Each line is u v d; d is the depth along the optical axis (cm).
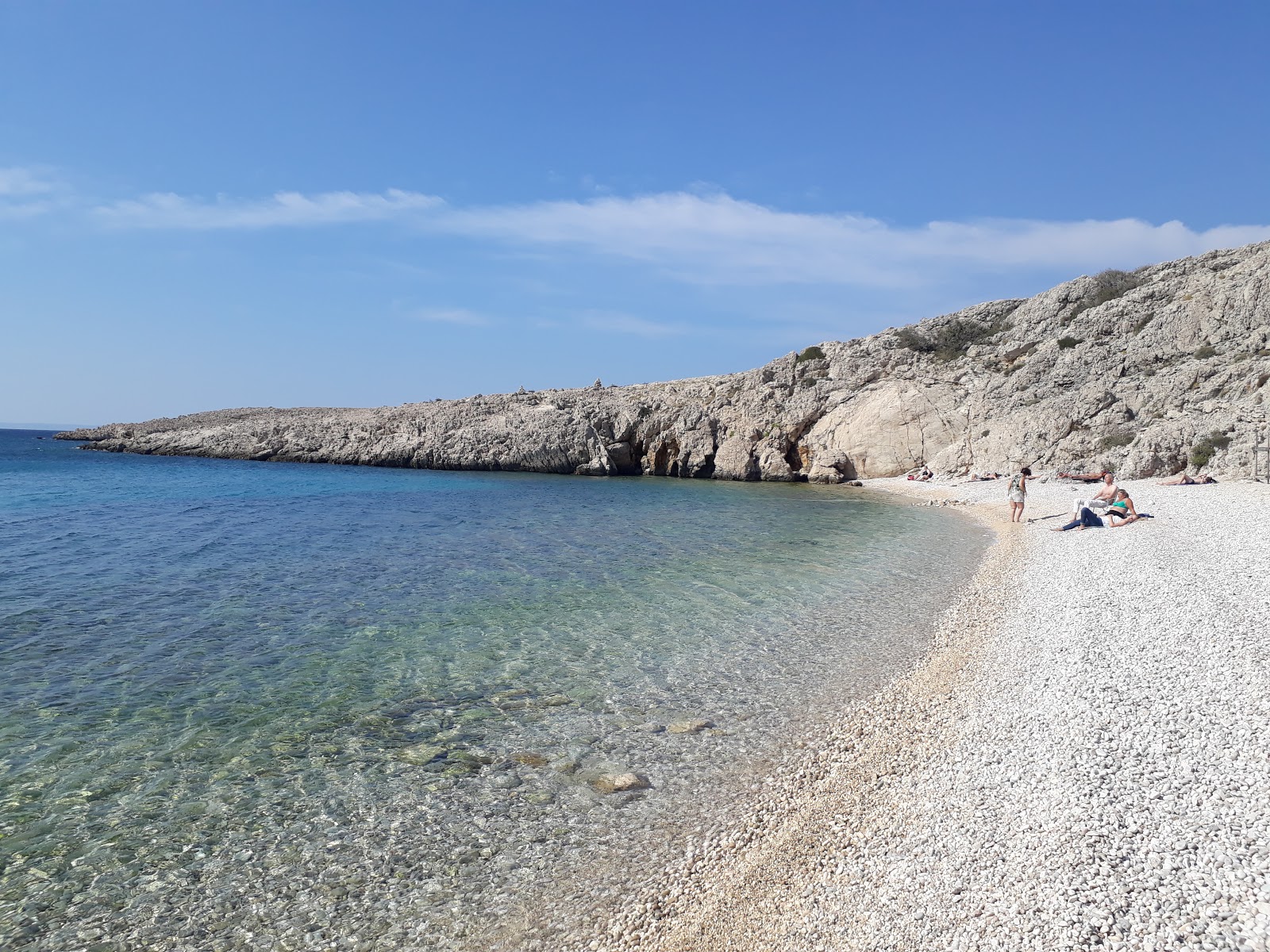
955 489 4488
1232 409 3691
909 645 1336
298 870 669
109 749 905
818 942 539
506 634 1420
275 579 1880
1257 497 2644
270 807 779
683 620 1520
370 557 2214
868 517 3322
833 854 662
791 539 2627
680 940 565
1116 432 4272
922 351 6275
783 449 5991
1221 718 801
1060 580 1695
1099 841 592
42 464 6388
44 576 1867
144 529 2734
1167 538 2025
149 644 1326
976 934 511
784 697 1095
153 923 595
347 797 803
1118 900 515
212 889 640
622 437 6562
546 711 1048
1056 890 539
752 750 919
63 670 1179
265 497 4050
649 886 643
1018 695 999
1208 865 540
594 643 1368
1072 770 727
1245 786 647
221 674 1183
